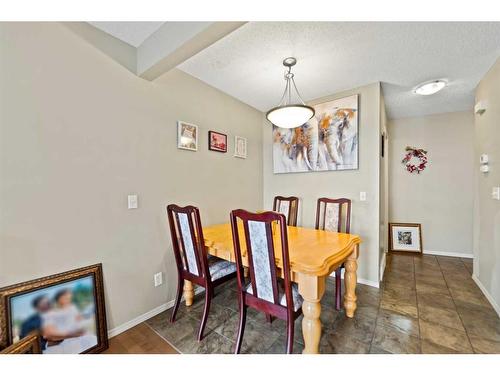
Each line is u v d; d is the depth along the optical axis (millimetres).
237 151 2977
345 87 2607
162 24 1590
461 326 1731
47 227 1359
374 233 2520
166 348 1541
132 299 1806
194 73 2293
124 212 1756
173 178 2145
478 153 2482
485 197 2271
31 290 1271
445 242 3609
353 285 1854
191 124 2316
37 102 1319
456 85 2572
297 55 1953
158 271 1999
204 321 1650
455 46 1806
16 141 1244
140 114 1865
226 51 1896
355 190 2664
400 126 3902
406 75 2320
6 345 1175
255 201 3336
